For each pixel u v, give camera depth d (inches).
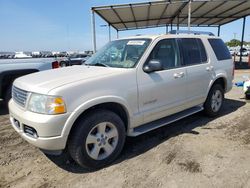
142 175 119.3
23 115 116.0
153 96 147.4
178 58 168.6
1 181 117.6
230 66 219.8
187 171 121.3
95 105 123.0
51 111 108.5
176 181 113.1
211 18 794.2
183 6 582.9
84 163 121.4
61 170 127.0
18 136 174.6
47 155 144.1
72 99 112.2
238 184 109.3
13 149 153.3
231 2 558.3
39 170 127.5
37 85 117.3
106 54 167.0
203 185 109.3
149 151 145.4
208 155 137.4
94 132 124.1
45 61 262.8
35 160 138.6
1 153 147.7
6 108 243.4
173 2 510.0
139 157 138.3
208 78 191.8
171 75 158.1
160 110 153.7
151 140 161.8
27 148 154.6
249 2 559.5
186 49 176.6
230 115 214.8
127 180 115.4
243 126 184.4
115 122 129.5
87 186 111.8
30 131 116.0
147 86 142.8
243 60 1195.9
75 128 117.6
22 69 236.5
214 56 201.8
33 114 112.3
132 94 135.3
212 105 203.9
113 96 125.5
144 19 742.5
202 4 575.5
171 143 155.6
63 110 109.7
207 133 171.5
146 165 128.9
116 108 136.3
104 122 125.0
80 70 142.3
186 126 187.5
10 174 124.1
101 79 123.9
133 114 137.9
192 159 133.3
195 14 721.6
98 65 156.2
